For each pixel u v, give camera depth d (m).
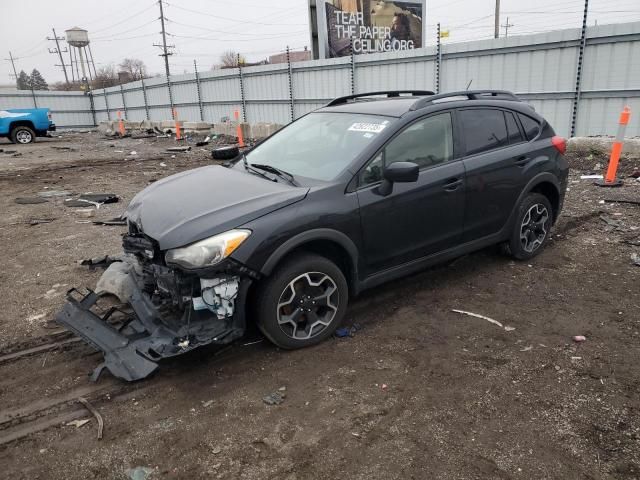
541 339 3.82
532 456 2.64
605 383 3.26
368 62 16.27
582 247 5.74
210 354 3.72
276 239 3.41
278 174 4.08
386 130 4.09
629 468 2.54
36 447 2.81
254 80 21.73
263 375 3.45
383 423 2.93
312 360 3.62
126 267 4.66
